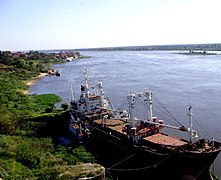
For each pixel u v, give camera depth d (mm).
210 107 90000
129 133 52094
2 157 48250
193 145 45562
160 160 45844
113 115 70000
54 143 63219
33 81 181375
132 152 51438
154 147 48750
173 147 45844
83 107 71062
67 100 115000
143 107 95062
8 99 111250
